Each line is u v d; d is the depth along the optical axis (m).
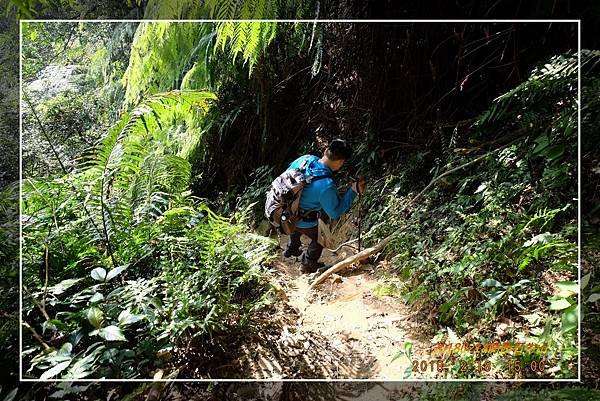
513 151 3.17
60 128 5.07
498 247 2.53
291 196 3.38
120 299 2.23
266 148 5.16
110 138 2.86
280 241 4.18
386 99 4.37
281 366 2.25
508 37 3.52
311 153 5.04
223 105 5.04
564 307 1.86
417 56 4.11
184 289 2.32
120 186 3.27
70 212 2.89
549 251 2.44
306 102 5.00
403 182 3.92
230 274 2.71
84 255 2.68
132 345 2.17
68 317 2.07
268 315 2.65
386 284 2.96
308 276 3.51
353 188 3.53
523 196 2.94
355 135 4.79
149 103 3.10
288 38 4.69
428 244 3.04
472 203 3.21
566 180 2.73
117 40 4.81
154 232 2.90
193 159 5.29
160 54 3.90
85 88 5.35
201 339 2.21
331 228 4.20
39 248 2.57
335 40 4.44
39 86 5.25
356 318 2.75
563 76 2.84
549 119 3.12
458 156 3.64
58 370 1.75
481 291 2.42
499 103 3.56
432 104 4.18
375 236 3.61
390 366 2.26
